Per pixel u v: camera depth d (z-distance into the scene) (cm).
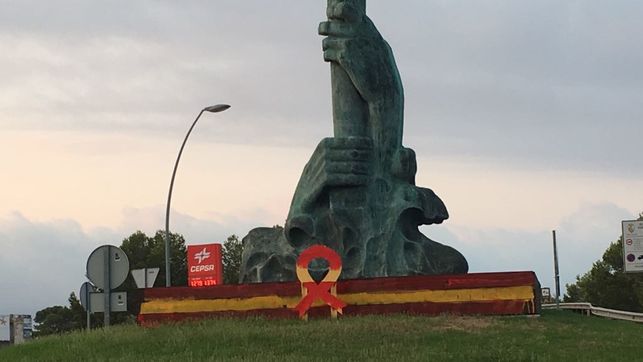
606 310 4941
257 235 4166
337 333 2723
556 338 2738
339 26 4038
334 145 3950
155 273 3438
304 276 3241
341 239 3925
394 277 3266
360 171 3934
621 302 9044
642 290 8744
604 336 2861
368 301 3259
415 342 2572
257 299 3303
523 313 3203
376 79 4000
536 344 2577
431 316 3158
